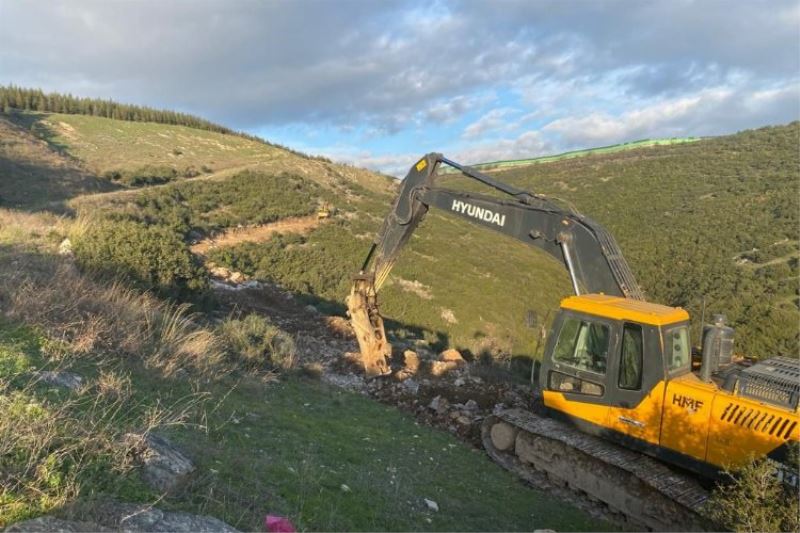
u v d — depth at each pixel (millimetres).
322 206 45375
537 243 8766
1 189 29531
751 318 26406
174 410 5434
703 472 6172
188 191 39688
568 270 8336
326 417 8141
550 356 7957
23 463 3193
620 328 7082
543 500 7000
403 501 5402
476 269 39906
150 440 4113
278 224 38812
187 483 3842
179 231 29453
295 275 28000
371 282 10547
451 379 12055
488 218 9281
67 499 2988
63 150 48250
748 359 7305
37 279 7996
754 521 4223
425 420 9883
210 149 65312
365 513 4707
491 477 7410
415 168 10266
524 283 39500
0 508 2809
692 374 6918
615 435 7090
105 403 4715
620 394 7031
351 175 69875
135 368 6496
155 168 47312
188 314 11617
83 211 23656
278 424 6672
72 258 10359
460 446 8656
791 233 38688
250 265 28125
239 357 9766
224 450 4898
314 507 4387
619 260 8078
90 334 6539
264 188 45500
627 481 6762
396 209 10438
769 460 5215
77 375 5297
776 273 32562
